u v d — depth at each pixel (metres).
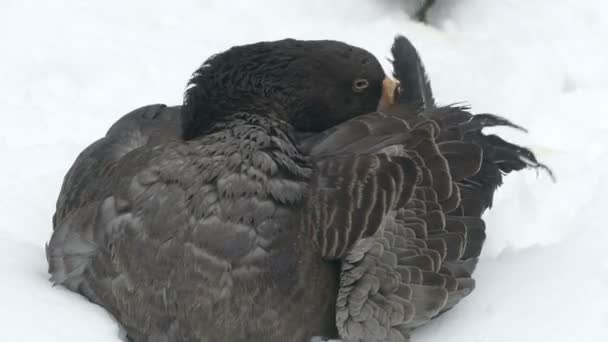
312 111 9.44
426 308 8.35
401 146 9.05
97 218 8.84
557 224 10.73
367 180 8.64
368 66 9.53
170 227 8.40
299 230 8.48
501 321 8.70
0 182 11.57
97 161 9.64
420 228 8.58
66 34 14.54
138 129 9.91
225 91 8.94
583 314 8.64
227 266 8.26
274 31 14.88
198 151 8.57
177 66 14.08
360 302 8.29
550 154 12.29
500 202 11.14
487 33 15.11
